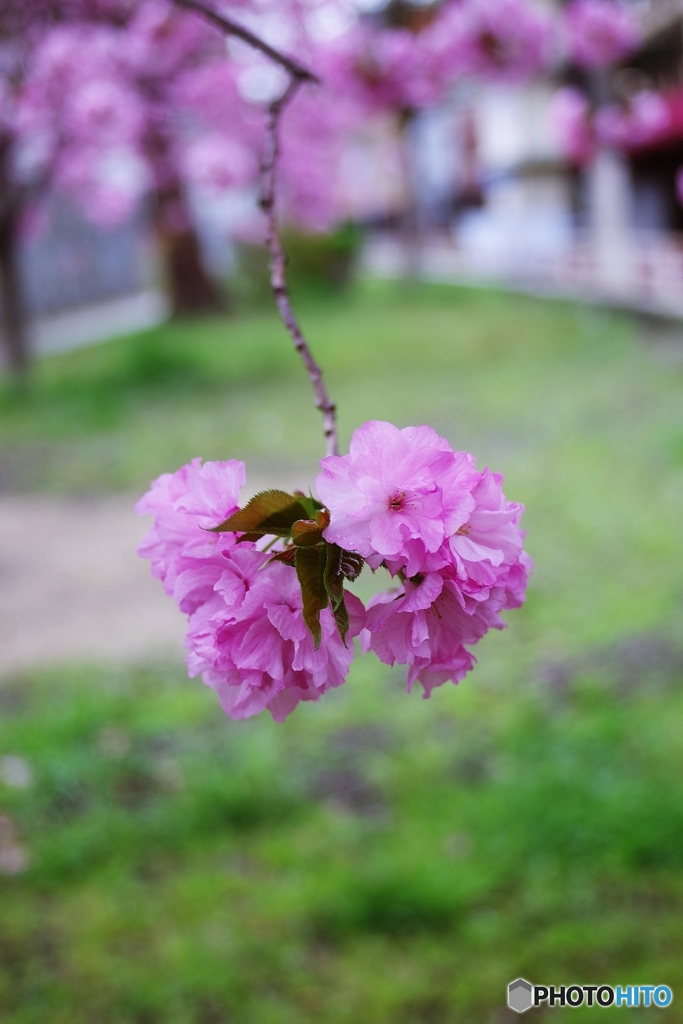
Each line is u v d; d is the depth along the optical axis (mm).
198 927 3678
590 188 31219
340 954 3547
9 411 13578
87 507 9344
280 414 12742
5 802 4379
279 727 5090
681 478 8594
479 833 4070
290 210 20906
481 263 30172
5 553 8219
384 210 46969
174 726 5109
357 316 22531
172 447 11328
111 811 4348
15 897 3852
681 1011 3197
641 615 6121
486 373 14570
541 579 6906
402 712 5188
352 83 8055
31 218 15586
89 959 3545
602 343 15789
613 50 9281
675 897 3682
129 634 6477
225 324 22438
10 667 6043
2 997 3396
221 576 1058
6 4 4090
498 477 1064
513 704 5191
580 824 4020
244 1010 3320
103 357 18328
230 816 4289
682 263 16219
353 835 4156
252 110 12766
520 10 7559
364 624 1067
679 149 21328
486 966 3459
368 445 1034
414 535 995
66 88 9578
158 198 19047
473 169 36781
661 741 4645
